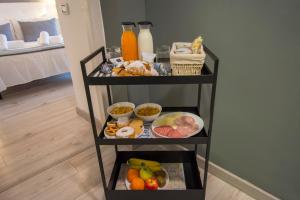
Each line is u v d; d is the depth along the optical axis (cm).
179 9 135
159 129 118
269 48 106
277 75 107
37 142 212
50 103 296
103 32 165
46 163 182
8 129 237
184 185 141
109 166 174
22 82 320
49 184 160
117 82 98
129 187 135
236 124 134
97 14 164
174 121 126
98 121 221
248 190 142
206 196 143
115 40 155
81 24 186
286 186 124
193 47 103
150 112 134
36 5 421
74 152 194
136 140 111
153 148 187
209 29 125
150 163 146
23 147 205
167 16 144
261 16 104
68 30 206
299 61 98
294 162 116
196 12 128
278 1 97
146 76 96
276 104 112
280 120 114
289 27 97
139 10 154
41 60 334
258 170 134
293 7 93
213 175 160
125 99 172
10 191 155
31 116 263
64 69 362
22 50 319
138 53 120
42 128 236
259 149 128
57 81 378
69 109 277
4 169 177
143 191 125
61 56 354
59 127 236
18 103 299
